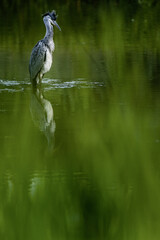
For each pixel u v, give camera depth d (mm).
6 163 9344
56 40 24641
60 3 37656
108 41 24188
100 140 10562
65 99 14734
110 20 30391
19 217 6043
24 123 12258
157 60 20000
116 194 7090
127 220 6016
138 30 26969
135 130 11156
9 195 7129
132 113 12766
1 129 11734
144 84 16297
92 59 20297
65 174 8516
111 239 5699
